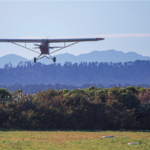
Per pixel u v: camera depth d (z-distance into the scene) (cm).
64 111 9262
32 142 5397
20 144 5116
